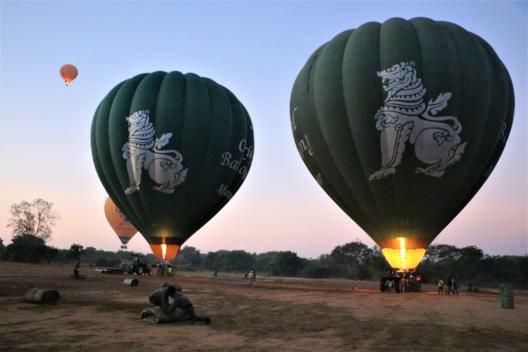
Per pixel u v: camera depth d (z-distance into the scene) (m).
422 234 26.25
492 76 26.03
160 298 11.61
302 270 105.81
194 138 32.66
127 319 11.91
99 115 34.31
